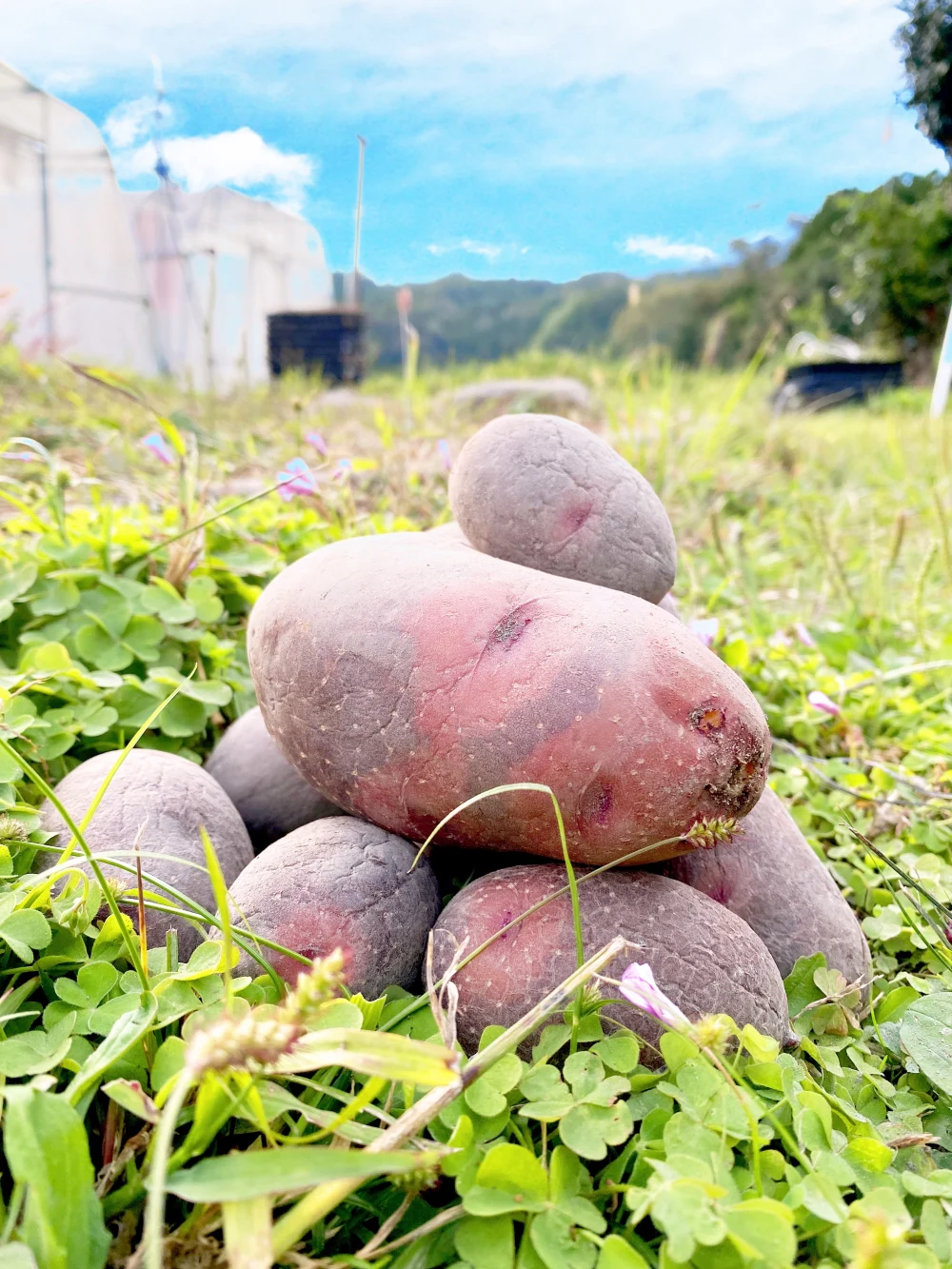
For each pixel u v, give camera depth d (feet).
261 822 5.57
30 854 4.46
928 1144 4.01
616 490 5.06
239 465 13.25
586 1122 3.39
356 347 26.35
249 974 3.96
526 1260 3.07
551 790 3.87
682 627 4.38
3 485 10.17
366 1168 2.77
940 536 10.25
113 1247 3.06
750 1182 3.36
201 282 24.04
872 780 6.98
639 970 3.49
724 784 3.93
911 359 34.63
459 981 3.97
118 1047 3.38
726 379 26.63
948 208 25.08
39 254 22.39
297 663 4.48
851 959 4.85
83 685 6.14
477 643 4.16
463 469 5.23
